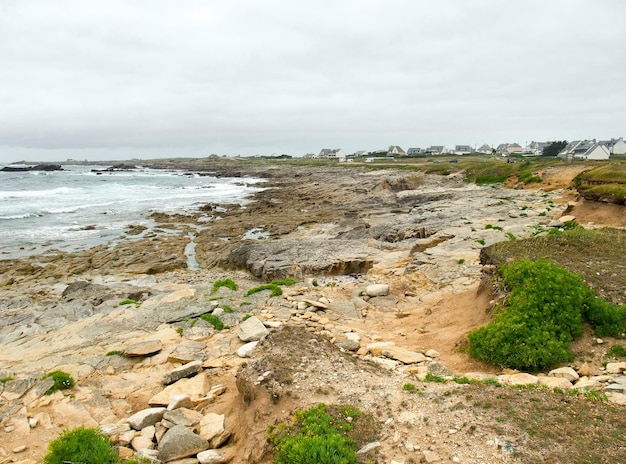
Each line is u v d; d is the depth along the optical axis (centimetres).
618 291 927
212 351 1017
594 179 2553
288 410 636
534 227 2136
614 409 568
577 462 471
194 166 17588
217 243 3266
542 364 775
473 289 1305
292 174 10625
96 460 593
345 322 1205
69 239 3406
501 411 575
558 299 859
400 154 16050
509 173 4903
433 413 596
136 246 3155
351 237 2989
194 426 693
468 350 889
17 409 784
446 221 2669
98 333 1189
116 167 18212
